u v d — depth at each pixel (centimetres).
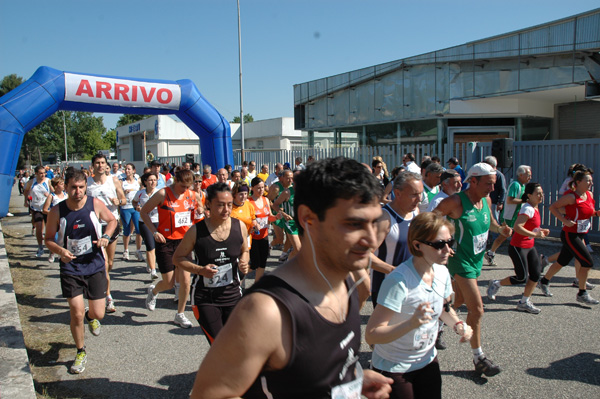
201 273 348
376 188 124
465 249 362
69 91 1048
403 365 248
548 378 378
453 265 369
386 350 250
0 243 968
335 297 133
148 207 532
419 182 346
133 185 895
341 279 134
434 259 246
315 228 127
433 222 245
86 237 406
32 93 996
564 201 550
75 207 405
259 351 116
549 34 1442
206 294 359
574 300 577
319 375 125
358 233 123
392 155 1282
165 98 1173
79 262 406
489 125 1755
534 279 529
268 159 1814
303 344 121
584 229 553
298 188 130
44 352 448
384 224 339
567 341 451
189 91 1207
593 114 1753
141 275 754
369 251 126
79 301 402
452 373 388
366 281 302
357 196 120
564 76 1426
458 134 1755
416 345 247
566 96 1633
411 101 1800
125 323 529
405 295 242
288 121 3419
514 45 1528
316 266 130
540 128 1848
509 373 387
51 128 7862
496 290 571
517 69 1532
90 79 1068
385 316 240
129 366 418
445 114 1698
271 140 3538
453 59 1662
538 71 1485
